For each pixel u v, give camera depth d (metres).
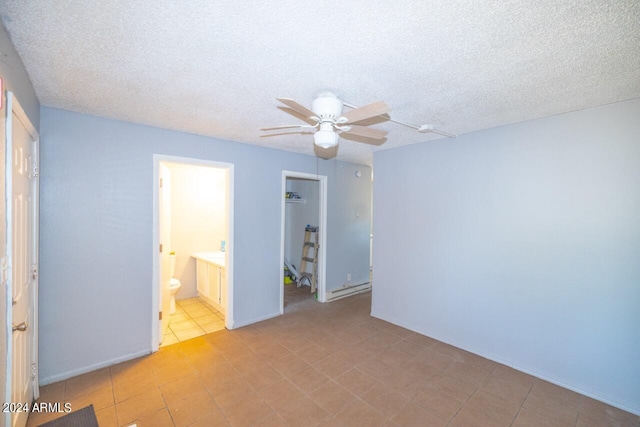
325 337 3.18
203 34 1.34
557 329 2.37
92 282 2.46
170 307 3.71
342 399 2.13
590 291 2.21
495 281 2.72
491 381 2.38
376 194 3.82
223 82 1.83
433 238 3.20
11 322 1.41
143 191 2.72
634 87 1.84
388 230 3.66
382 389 2.26
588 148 2.21
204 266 4.31
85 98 2.10
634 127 2.03
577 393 2.24
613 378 2.11
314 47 1.43
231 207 3.33
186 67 1.65
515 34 1.31
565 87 1.85
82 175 2.40
